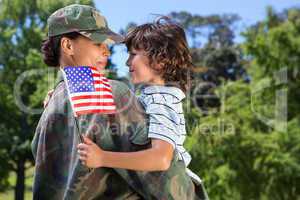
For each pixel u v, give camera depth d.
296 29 19.17
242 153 16.44
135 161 2.28
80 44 2.47
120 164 2.27
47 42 2.54
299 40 18.70
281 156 16.22
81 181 2.32
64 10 2.50
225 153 16.30
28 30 26.78
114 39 2.50
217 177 16.28
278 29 18.91
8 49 26.70
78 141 2.36
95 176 2.35
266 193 16.34
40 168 2.43
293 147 16.56
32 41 26.67
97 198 2.37
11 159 27.53
